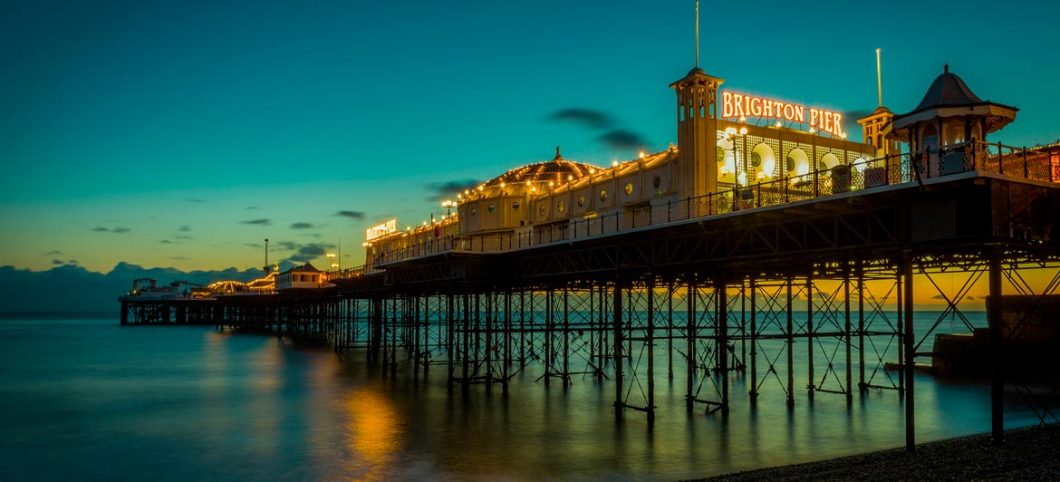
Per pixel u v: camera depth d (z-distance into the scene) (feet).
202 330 527.40
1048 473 70.49
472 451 96.22
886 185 78.48
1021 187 76.89
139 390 165.37
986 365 168.04
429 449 97.81
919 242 79.46
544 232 182.91
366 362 232.73
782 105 148.77
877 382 163.32
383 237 328.29
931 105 86.07
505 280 155.84
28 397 155.22
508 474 84.17
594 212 167.12
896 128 90.84
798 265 115.14
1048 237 78.74
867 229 85.92
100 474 88.17
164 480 84.99
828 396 140.56
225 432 112.16
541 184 198.59
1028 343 151.02
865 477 72.79
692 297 148.56
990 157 82.74
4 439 108.88
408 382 174.09
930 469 74.33
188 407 137.90
